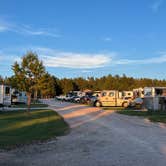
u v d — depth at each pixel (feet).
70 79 373.61
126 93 145.59
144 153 33.81
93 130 55.36
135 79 391.65
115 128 58.49
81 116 84.43
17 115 84.28
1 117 77.97
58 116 82.28
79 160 30.30
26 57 91.45
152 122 72.84
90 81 390.01
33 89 92.99
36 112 94.79
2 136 46.21
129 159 30.68
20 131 52.08
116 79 374.43
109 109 121.19
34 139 43.86
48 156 32.35
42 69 92.68
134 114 95.86
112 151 35.06
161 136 47.80
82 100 175.11
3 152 34.37
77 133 51.42
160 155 32.71
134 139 44.39
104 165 28.12
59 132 52.16
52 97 327.47
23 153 33.96
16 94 150.20
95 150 35.73
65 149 36.45
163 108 121.49
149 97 127.03
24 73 90.99
